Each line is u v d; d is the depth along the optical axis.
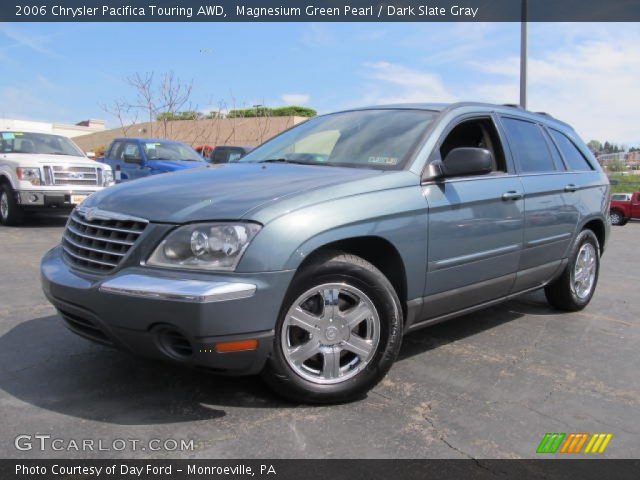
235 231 2.79
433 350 4.21
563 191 4.90
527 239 4.42
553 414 3.20
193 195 3.08
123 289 2.78
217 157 17.45
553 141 5.16
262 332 2.81
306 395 3.10
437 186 3.65
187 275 2.77
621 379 3.77
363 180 3.33
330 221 3.00
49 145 11.83
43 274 3.29
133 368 3.59
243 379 3.47
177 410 3.05
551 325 5.00
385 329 3.27
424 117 4.04
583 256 5.40
